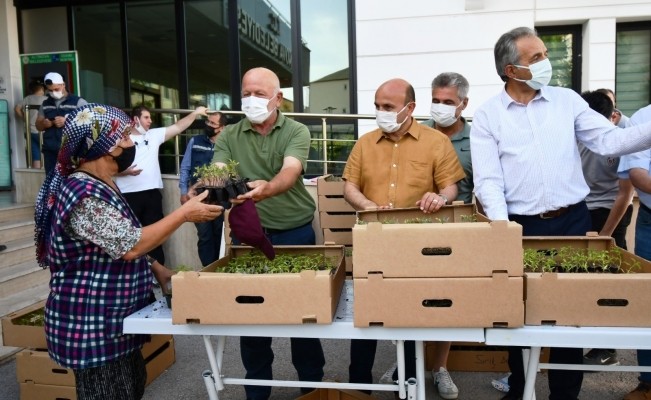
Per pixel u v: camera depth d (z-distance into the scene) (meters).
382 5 6.13
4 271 4.43
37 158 6.98
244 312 1.71
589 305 1.63
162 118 7.23
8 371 3.33
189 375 3.27
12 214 5.40
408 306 1.65
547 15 5.98
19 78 7.22
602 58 6.02
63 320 1.74
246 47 6.89
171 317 1.79
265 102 2.47
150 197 4.87
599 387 2.97
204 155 4.90
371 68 6.24
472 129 2.44
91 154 1.72
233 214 1.98
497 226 1.61
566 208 2.28
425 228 1.63
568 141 2.26
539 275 1.65
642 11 5.88
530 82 2.21
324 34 6.59
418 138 2.65
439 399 2.88
